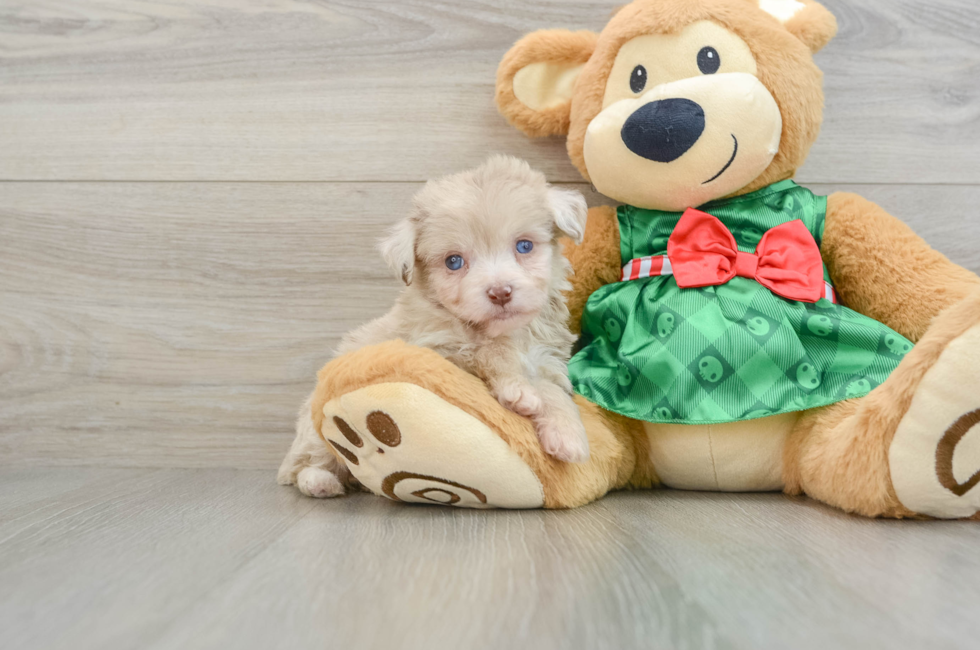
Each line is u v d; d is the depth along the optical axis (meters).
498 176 1.65
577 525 1.36
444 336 1.60
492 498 1.47
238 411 2.14
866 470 1.38
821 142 2.07
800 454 1.57
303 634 0.83
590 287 1.89
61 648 0.80
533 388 1.51
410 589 0.98
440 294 1.60
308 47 2.12
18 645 0.81
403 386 1.38
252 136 2.13
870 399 1.40
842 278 1.76
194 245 2.14
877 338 1.57
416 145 2.12
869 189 2.06
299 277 2.13
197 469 2.14
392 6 2.11
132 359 2.15
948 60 2.05
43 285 2.16
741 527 1.33
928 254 1.70
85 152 2.15
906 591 0.95
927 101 2.06
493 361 1.55
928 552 1.14
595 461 1.58
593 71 1.80
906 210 2.06
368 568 1.08
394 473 1.47
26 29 2.15
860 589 0.96
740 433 1.61
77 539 1.29
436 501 1.54
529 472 1.45
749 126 1.64
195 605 0.93
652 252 1.81
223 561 1.14
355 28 2.11
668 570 1.05
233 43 2.13
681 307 1.65
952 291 1.63
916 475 1.32
